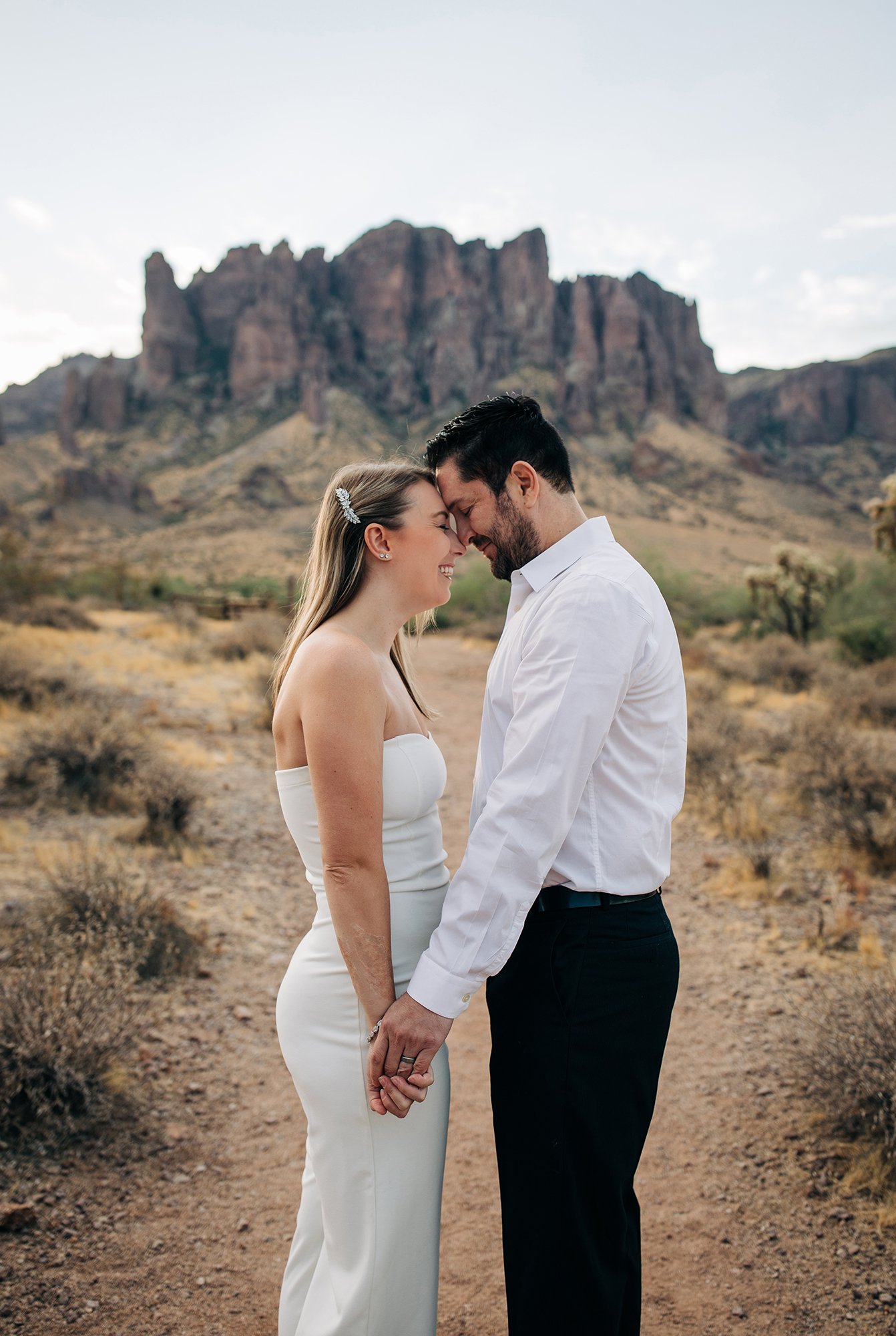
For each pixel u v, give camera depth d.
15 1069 2.77
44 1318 2.07
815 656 15.48
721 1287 2.26
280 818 6.57
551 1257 1.58
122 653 14.62
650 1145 2.91
